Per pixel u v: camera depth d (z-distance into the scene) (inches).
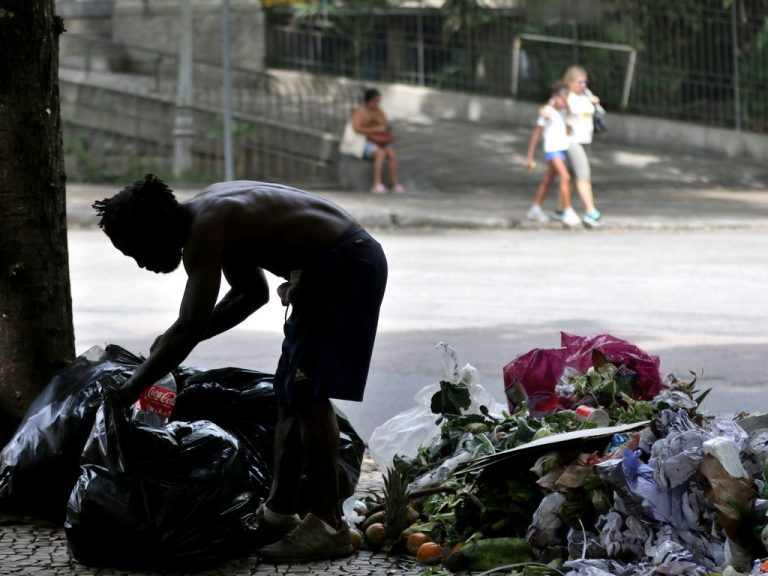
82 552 205.8
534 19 1088.8
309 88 1048.8
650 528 193.9
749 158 1007.0
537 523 204.7
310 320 207.5
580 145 739.4
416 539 214.2
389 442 252.7
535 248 655.1
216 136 925.8
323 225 208.2
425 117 1105.4
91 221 749.3
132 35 1115.3
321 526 211.9
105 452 205.3
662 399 227.1
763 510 185.2
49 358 250.4
